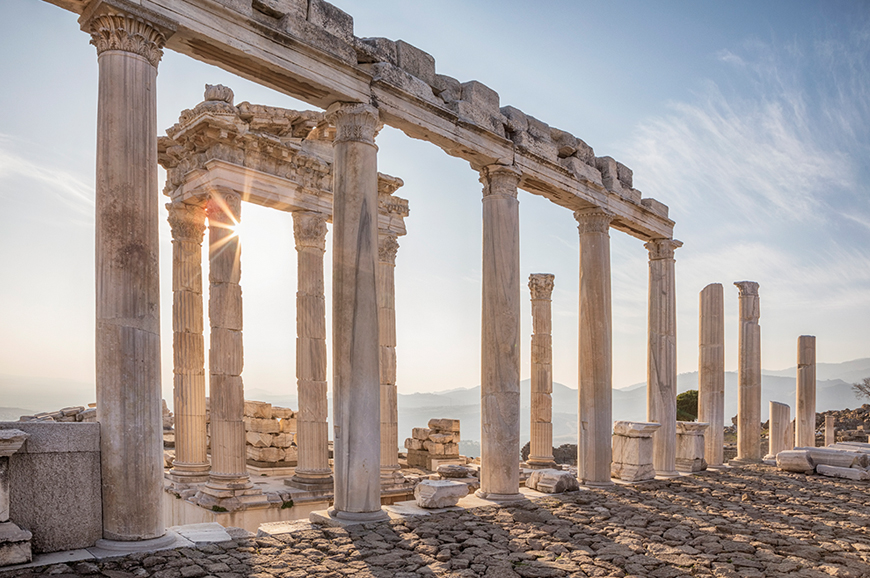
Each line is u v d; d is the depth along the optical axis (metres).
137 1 8.98
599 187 17.66
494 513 12.74
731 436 44.50
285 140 18.53
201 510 16.00
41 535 8.33
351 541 10.15
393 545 10.08
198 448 18.33
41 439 8.37
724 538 11.41
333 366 11.84
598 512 13.35
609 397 17.33
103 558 8.21
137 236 8.91
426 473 24.00
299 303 19.00
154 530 8.88
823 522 13.08
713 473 21.03
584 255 17.91
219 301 16.69
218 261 16.86
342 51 11.62
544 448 26.05
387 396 19.78
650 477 18.91
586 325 17.52
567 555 10.00
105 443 8.72
